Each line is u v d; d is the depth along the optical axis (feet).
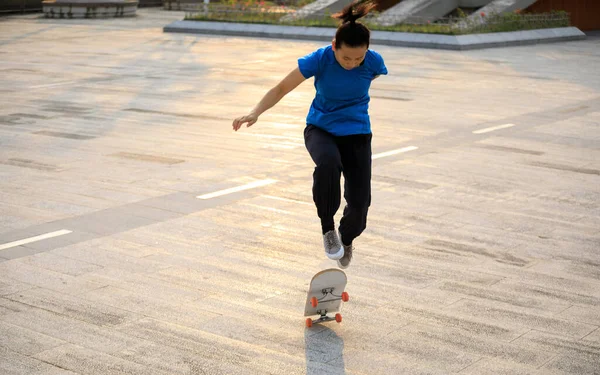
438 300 19.33
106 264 21.54
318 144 16.24
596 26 122.21
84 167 32.76
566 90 57.52
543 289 20.12
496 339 17.17
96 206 27.12
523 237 24.34
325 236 16.29
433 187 30.12
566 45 95.35
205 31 102.17
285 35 97.14
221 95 53.11
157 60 73.67
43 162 33.60
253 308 18.72
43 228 24.64
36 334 17.12
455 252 22.88
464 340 17.11
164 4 152.97
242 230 24.68
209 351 16.42
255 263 21.79
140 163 33.58
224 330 17.47
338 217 26.45
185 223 25.30
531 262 22.13
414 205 27.66
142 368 15.62
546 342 17.04
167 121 43.55
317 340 17.02
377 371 15.65
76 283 20.13
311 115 16.84
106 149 36.32
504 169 33.19
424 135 40.40
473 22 95.71
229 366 15.76
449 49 87.15
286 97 52.60
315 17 103.60
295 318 18.20
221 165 33.35
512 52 85.92
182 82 59.16
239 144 37.68
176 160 34.19
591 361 16.20
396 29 93.04
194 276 20.74
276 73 64.75
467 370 15.72
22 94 52.85
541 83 61.16
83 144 37.37
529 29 99.66
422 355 16.37
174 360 15.99
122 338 16.99
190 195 28.63
